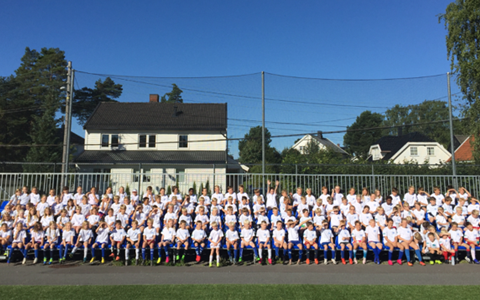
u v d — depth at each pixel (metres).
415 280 7.45
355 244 9.14
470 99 15.98
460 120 15.92
